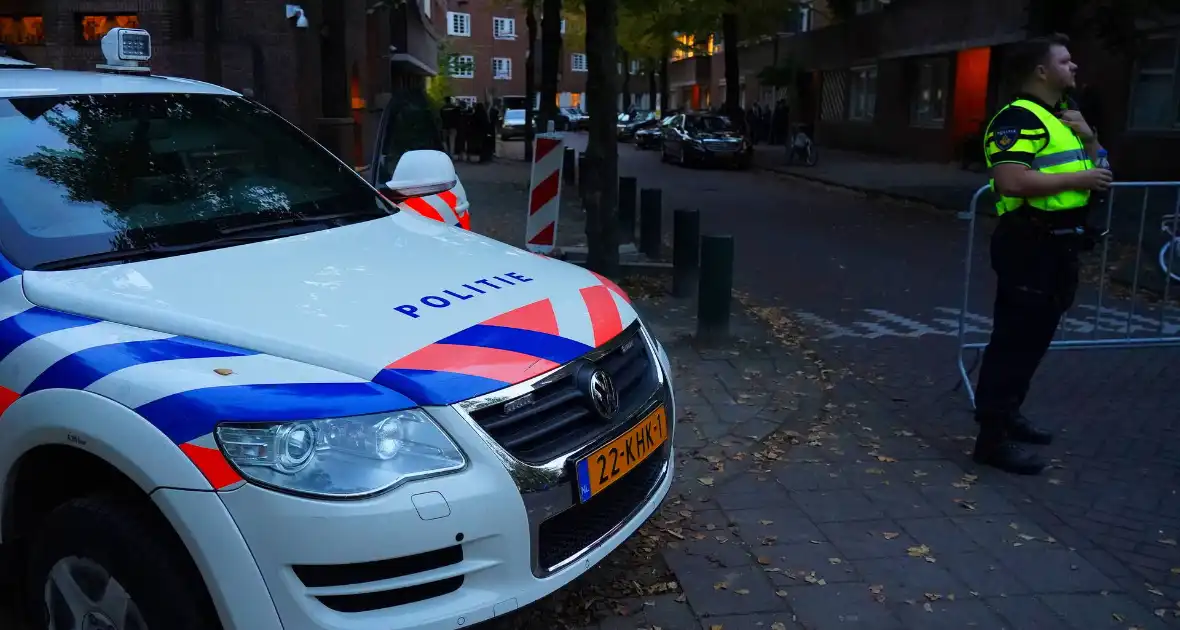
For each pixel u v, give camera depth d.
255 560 2.22
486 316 2.80
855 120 32.59
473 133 26.69
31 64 4.04
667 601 3.46
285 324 2.58
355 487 2.28
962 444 5.05
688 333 7.18
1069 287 4.41
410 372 2.46
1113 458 4.83
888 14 28.28
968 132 24.94
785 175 23.08
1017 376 4.55
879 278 9.67
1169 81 17.72
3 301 2.75
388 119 7.05
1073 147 4.28
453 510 2.36
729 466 4.73
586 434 2.73
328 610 2.29
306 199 3.67
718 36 42.09
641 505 3.05
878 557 3.80
